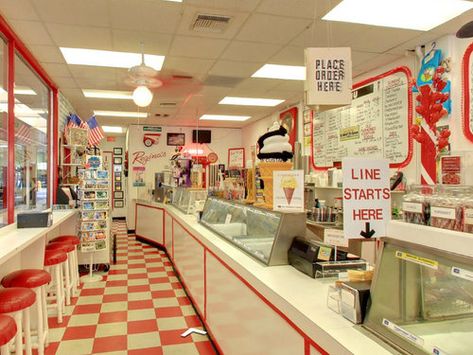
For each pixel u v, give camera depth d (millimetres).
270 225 2543
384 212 1688
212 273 3223
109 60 4934
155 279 5426
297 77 5801
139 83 4625
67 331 3594
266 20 3801
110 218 6297
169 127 10477
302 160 7086
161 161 10375
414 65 4723
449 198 1419
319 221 4812
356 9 3598
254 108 8156
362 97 5664
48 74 5492
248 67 5297
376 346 1250
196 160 7477
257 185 3270
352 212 1648
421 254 1331
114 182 13562
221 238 3414
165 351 3197
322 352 1393
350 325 1419
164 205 7293
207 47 4520
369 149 5500
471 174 1765
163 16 3672
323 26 3953
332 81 3129
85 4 3402
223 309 2844
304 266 2146
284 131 2877
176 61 5031
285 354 1728
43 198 5832
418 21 3867
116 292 4812
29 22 3758
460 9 3617
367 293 1441
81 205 5449
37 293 2979
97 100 7203
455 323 1231
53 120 6117
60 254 3828
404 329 1260
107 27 3908
